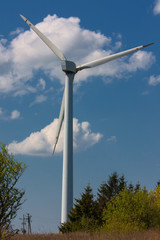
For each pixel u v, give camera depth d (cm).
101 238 1934
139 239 1770
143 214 2292
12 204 1295
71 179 4134
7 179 1295
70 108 4284
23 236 2006
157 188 2641
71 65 4300
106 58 4356
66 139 4206
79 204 3256
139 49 4353
